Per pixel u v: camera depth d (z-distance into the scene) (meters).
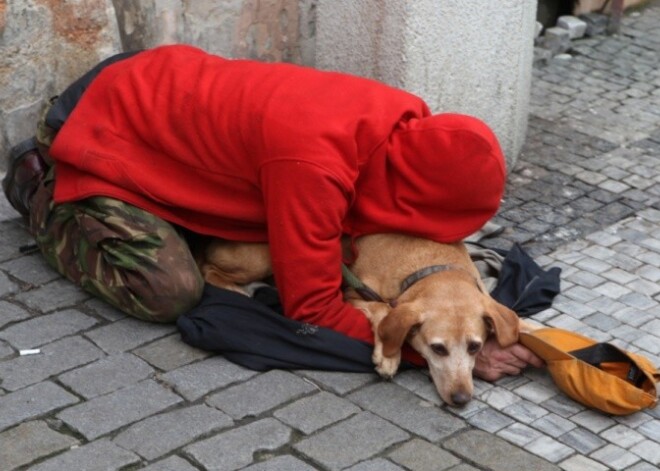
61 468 4.25
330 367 4.90
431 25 6.22
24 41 5.80
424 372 4.96
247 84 5.06
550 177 6.96
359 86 5.11
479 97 6.64
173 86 5.14
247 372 4.89
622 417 4.73
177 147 5.11
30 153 5.68
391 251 5.16
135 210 5.11
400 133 5.03
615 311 5.55
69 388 4.71
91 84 5.39
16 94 5.89
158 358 4.95
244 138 4.97
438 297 4.80
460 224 5.14
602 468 4.41
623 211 6.60
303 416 4.62
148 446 4.39
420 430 4.58
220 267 5.34
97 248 5.19
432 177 4.97
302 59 7.10
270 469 4.30
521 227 6.35
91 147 5.15
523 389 4.89
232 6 6.61
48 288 5.41
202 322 5.02
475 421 4.65
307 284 4.89
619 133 7.62
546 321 5.43
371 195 5.09
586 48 8.94
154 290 5.04
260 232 5.24
